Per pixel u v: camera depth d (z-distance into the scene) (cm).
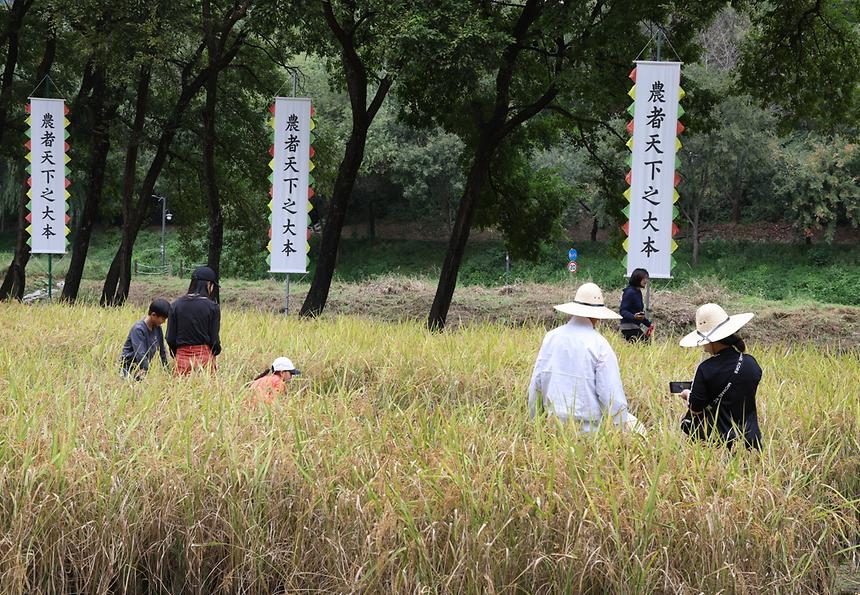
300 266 1667
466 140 2291
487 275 5153
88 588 524
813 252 4519
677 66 1305
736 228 5047
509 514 500
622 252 2402
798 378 880
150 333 908
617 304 3042
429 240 5772
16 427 574
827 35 1975
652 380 837
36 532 514
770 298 4209
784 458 583
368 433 588
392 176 5100
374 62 2072
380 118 4859
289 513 531
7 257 5509
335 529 515
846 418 707
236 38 2397
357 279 5331
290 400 659
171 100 2686
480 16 1741
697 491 506
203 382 726
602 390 620
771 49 1994
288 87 2723
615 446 550
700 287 3269
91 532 524
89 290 4178
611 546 493
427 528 495
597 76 1725
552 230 2541
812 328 2534
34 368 805
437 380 909
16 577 495
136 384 726
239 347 1066
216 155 2889
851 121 2114
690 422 629
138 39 1844
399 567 491
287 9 1712
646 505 493
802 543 531
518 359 977
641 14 1730
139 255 5959
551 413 609
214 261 2052
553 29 1702
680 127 1314
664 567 494
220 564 539
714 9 1859
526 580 498
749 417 616
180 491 539
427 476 516
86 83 2534
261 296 3678
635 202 1321
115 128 2397
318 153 2886
